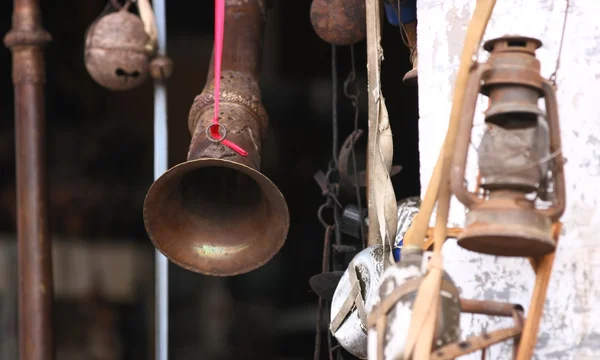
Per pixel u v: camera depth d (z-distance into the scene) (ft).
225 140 11.03
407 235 7.88
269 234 11.32
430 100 10.00
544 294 7.83
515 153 7.35
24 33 14.74
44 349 14.49
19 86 14.85
